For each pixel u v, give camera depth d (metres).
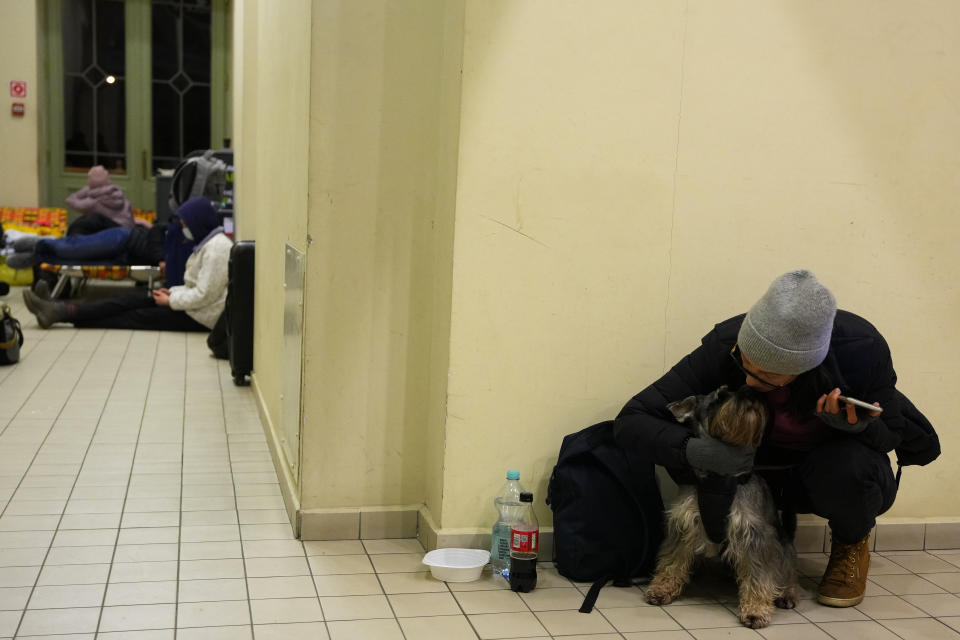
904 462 2.84
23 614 2.43
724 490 2.50
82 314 6.96
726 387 2.56
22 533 3.00
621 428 2.66
